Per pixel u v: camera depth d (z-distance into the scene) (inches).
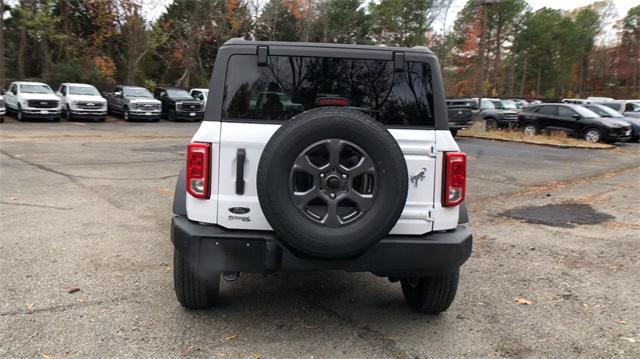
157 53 1716.3
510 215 330.0
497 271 219.0
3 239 240.8
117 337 148.8
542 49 3046.3
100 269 205.2
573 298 189.6
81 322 157.8
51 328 153.0
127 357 137.6
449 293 161.8
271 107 148.7
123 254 224.5
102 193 355.9
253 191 144.2
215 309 171.2
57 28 1488.7
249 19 1663.4
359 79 151.3
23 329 151.8
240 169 143.3
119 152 604.1
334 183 133.4
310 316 168.1
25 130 848.9
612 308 180.7
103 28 1454.2
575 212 340.5
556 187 444.1
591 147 785.6
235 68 148.5
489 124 1066.7
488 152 714.2
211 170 144.4
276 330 156.8
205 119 146.2
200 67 1716.3
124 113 1130.7
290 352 143.0
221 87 147.1
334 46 151.0
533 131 944.3
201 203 145.1
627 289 199.6
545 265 228.2
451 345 149.9
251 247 141.8
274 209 132.0
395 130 146.3
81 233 255.3
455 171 148.0
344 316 169.0
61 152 587.5
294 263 141.5
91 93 1085.8
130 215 296.2
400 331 158.6
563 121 903.1
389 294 190.4
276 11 1679.4
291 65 149.7
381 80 151.6
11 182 388.2
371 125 133.3
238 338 150.6
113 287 187.0
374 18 2108.8
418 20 1979.6
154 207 318.3
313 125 131.5
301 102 149.8
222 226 145.1
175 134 879.7
